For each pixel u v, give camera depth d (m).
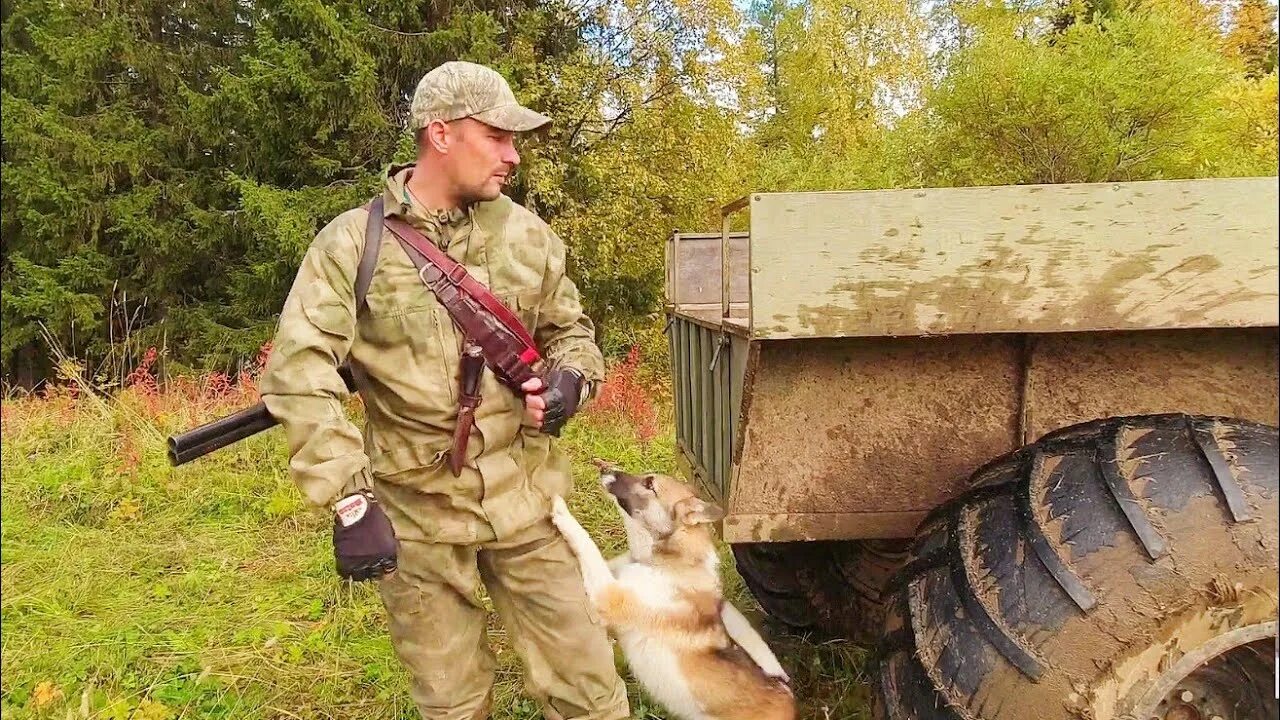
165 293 13.39
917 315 1.86
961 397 2.12
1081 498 1.76
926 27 20.38
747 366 2.03
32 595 4.16
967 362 2.10
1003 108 10.25
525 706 3.06
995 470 1.97
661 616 2.65
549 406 2.18
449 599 2.29
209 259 13.64
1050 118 9.93
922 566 1.92
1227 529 1.67
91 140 12.61
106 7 13.12
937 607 1.84
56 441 6.77
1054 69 9.80
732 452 2.31
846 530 2.18
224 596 4.21
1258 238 1.81
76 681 3.42
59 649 3.62
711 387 2.91
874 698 2.02
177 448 2.01
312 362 1.93
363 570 1.92
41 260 13.07
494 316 2.14
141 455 6.07
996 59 10.23
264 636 3.73
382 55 12.84
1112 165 9.76
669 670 2.67
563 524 2.45
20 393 10.99
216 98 12.32
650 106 14.52
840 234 1.85
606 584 2.60
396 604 2.27
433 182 2.11
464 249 2.15
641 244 13.95
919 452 2.14
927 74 19.22
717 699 2.63
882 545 2.99
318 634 3.69
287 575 4.43
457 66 2.06
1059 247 1.84
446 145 2.05
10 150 12.70
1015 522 1.80
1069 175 9.98
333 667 3.45
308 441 1.89
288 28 12.57
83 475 5.78
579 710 2.43
